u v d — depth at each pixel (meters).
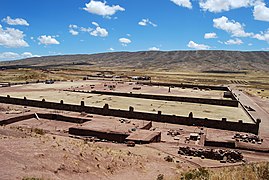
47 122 48.41
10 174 14.99
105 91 88.25
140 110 62.00
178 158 29.67
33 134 28.03
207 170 22.84
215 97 86.81
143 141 35.28
